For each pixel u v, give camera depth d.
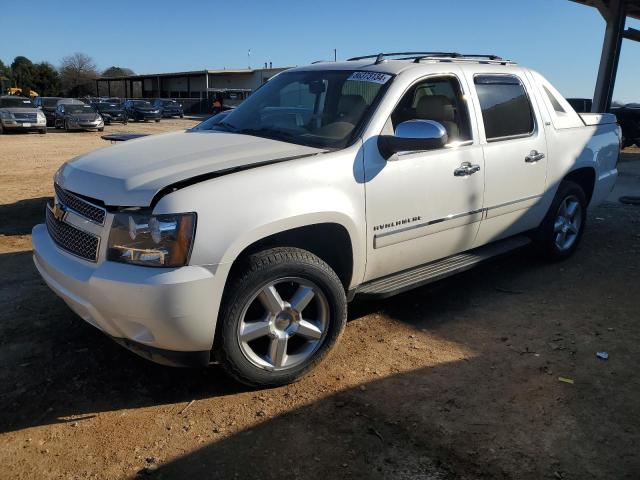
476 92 4.39
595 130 5.66
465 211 4.24
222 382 3.44
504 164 4.50
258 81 62.22
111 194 2.98
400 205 3.75
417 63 4.15
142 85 77.06
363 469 2.70
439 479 2.64
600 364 3.70
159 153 3.43
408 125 3.50
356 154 3.52
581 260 5.80
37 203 8.30
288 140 3.75
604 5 11.73
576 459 2.79
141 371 3.54
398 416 3.10
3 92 81.50
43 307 4.42
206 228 2.89
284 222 3.13
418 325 4.26
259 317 3.29
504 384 3.44
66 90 89.06
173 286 2.82
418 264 4.16
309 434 2.95
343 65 4.34
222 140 3.72
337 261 3.67
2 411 3.12
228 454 2.80
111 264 2.93
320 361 3.48
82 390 3.33
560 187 5.32
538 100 4.98
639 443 2.91
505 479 2.65
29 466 2.71
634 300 4.77
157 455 2.79
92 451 2.81
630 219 7.64
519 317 4.42
